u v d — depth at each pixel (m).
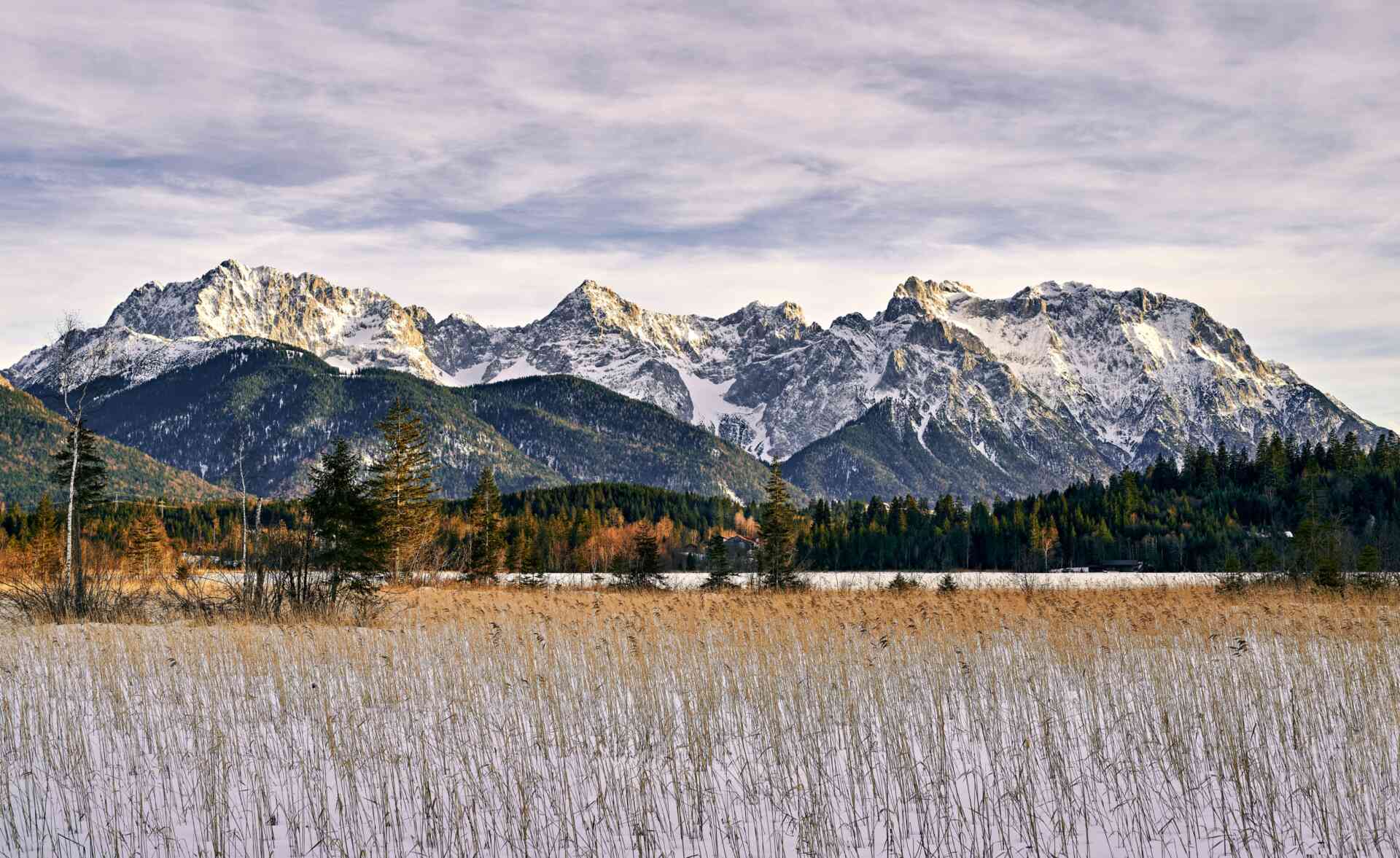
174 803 12.59
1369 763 13.05
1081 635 24.45
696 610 32.06
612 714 16.34
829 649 22.45
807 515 163.12
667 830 11.73
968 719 16.11
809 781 12.49
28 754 14.30
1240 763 13.09
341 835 11.48
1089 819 11.76
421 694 18.39
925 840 11.24
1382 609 32.62
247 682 18.25
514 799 12.64
